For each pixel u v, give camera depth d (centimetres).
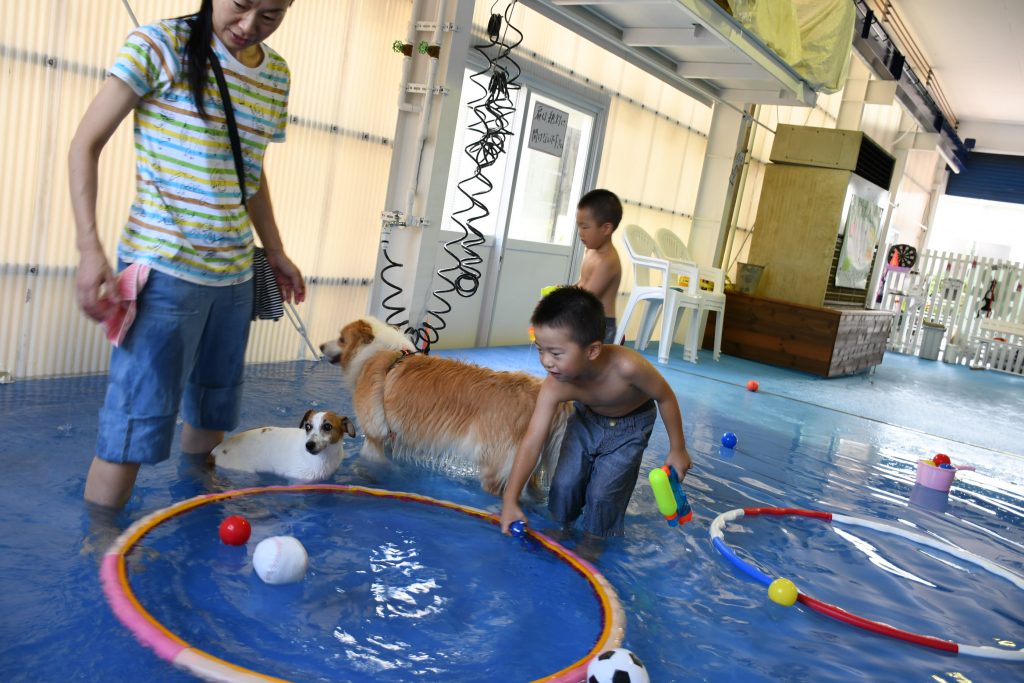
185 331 252
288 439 320
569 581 257
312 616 211
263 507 278
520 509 301
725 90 927
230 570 229
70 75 384
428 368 338
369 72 532
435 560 258
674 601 258
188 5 423
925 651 250
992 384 1214
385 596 228
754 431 558
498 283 720
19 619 188
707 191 1005
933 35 1306
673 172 953
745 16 633
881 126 1413
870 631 259
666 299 813
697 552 306
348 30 508
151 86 233
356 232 558
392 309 558
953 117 1838
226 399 303
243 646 191
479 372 334
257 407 400
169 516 253
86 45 387
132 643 183
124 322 238
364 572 241
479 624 221
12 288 384
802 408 697
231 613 205
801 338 957
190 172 243
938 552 355
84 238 225
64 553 224
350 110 527
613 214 396
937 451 605
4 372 381
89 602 200
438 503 307
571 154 775
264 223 295
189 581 218
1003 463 602
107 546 232
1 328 383
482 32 623
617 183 858
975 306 1496
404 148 552
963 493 485
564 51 723
